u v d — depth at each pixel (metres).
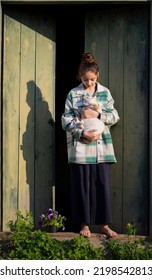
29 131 6.12
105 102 5.85
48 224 5.86
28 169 6.11
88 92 5.83
